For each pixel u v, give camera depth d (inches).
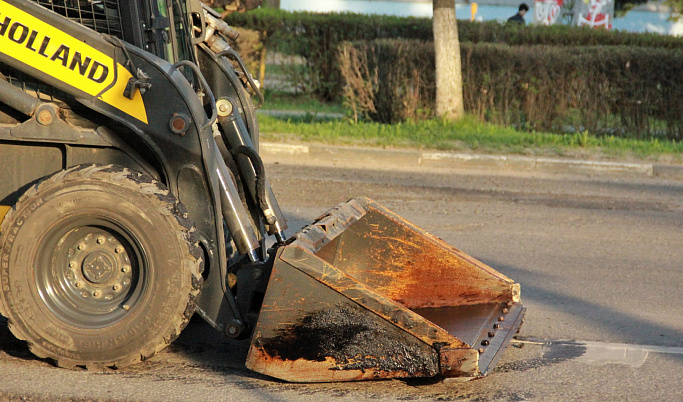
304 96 1064.8
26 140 239.1
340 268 290.8
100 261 236.2
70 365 235.0
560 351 275.0
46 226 230.4
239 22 1054.4
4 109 243.0
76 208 230.1
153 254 229.9
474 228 470.0
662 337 295.0
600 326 305.6
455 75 815.7
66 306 235.5
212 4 599.2
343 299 223.9
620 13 1614.2
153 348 233.1
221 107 297.3
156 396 221.1
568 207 546.0
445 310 281.3
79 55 231.8
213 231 240.7
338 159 710.5
